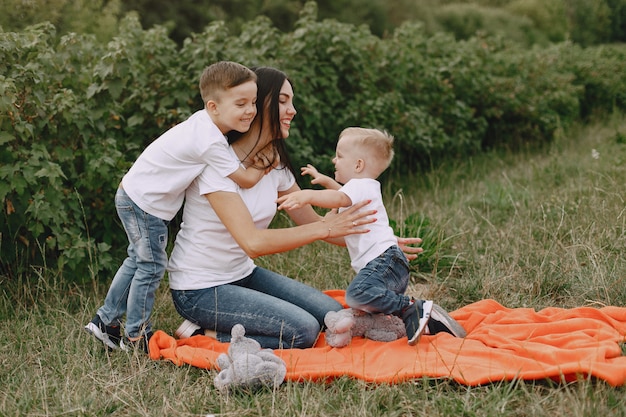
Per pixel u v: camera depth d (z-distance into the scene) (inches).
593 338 117.6
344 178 137.8
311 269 178.1
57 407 108.2
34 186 158.2
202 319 131.6
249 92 121.8
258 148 129.6
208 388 113.1
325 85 247.3
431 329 130.7
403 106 275.1
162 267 129.9
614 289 147.5
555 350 113.1
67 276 166.2
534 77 387.5
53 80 176.2
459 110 307.6
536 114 356.2
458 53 336.5
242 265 135.9
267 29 246.1
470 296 159.5
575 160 303.7
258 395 110.3
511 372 108.9
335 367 117.7
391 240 132.9
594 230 181.8
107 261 165.2
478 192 252.1
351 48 256.5
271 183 134.2
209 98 124.0
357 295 127.8
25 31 181.3
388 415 103.5
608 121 454.0
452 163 307.1
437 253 169.0
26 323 143.9
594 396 99.3
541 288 156.6
